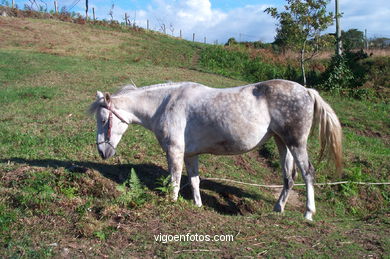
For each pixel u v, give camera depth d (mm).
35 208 5055
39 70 17172
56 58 20422
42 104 11609
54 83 14883
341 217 7109
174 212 5203
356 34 35344
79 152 7621
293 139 5664
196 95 5906
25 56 20078
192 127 5832
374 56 22484
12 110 10773
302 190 7785
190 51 28000
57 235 4535
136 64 21672
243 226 4977
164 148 6004
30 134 8555
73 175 6074
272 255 4219
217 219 5207
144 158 7801
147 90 6273
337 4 18703
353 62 19516
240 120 5633
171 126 5895
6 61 18547
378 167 8758
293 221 5242
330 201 7520
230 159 8469
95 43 26953
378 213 6086
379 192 7859
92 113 6352
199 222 5004
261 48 33562
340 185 7891
